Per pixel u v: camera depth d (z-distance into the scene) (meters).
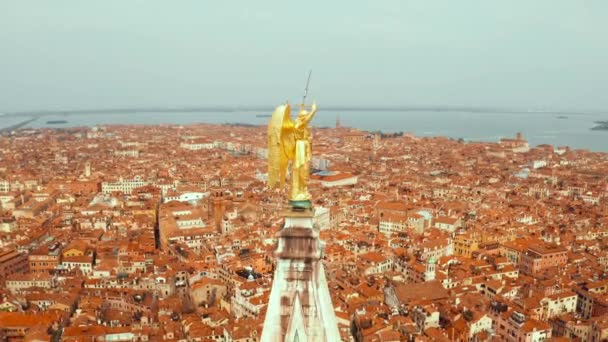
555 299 195.50
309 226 33.94
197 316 186.25
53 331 172.12
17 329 172.25
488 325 179.12
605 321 172.50
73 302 199.75
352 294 199.50
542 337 166.38
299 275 33.88
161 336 166.75
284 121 33.84
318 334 33.53
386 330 157.75
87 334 163.88
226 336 164.75
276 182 34.19
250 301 186.62
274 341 34.00
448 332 172.12
